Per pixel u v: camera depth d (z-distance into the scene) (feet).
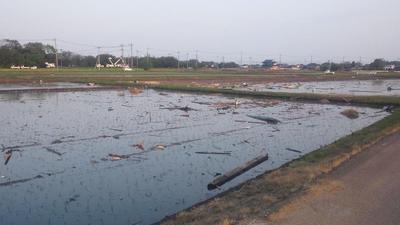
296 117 89.56
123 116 84.74
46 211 33.40
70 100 115.24
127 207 34.40
